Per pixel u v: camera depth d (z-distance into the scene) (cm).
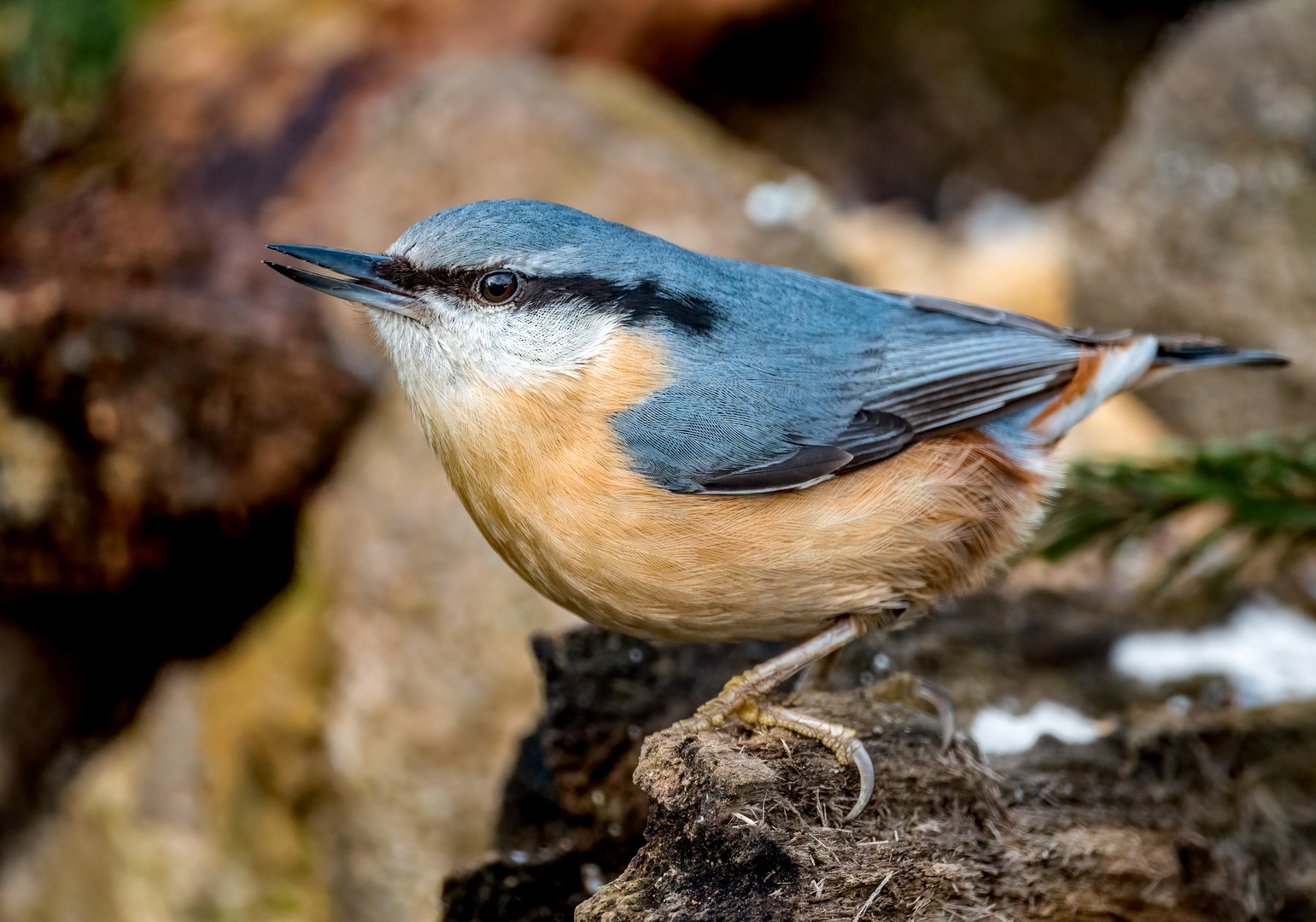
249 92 1321
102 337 1085
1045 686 816
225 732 1090
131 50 1366
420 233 611
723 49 1559
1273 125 1082
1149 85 1183
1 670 1165
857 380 623
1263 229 1070
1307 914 652
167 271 1164
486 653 987
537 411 589
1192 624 901
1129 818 611
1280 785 693
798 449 594
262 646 1105
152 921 1055
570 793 682
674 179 1231
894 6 1593
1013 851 552
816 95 1588
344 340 1136
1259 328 1062
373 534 1058
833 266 1212
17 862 1158
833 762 548
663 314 605
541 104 1270
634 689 703
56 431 1099
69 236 1183
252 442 1114
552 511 586
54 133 1283
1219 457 749
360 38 1395
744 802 517
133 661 1195
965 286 1307
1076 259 1187
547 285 595
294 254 612
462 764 971
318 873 1017
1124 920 572
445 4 1442
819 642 610
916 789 548
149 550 1135
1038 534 795
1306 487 757
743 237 1195
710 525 580
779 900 499
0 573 1123
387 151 1261
